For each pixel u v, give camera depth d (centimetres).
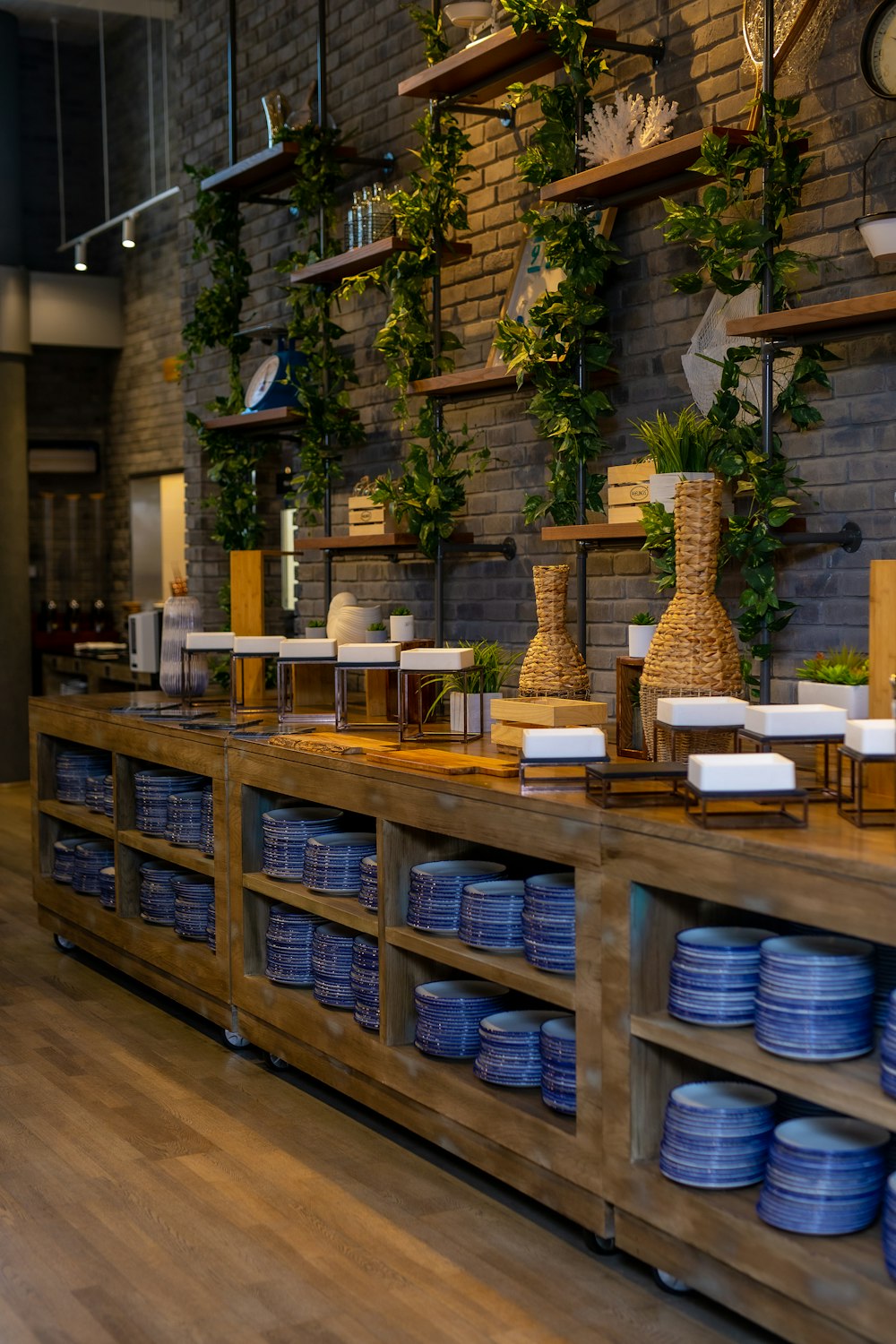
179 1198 311
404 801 329
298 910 403
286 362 561
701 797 248
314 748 372
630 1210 267
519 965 302
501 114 456
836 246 340
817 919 224
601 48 391
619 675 339
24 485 959
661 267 394
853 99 334
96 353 1057
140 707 506
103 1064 407
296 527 605
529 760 295
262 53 614
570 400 404
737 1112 254
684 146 348
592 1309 260
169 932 464
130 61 983
